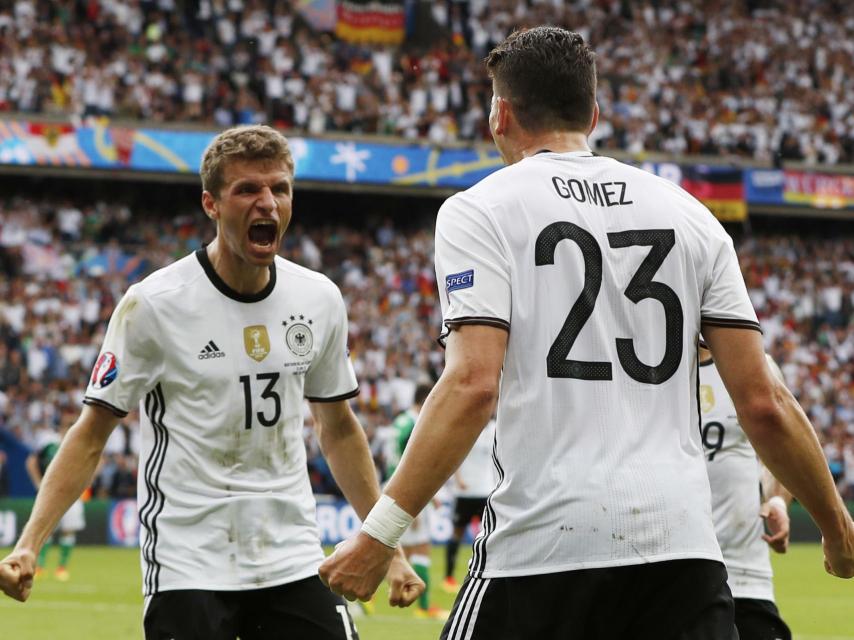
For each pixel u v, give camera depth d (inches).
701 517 457.7
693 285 474.0
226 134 644.1
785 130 4911.4
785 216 4977.9
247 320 663.1
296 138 4170.8
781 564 2878.9
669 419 462.6
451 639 459.8
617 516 444.1
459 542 2161.7
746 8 5295.3
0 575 608.4
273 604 649.0
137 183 4360.2
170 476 650.8
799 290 4717.0
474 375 443.2
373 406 3737.7
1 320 3673.7
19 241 3971.5
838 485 3863.2
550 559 446.9
